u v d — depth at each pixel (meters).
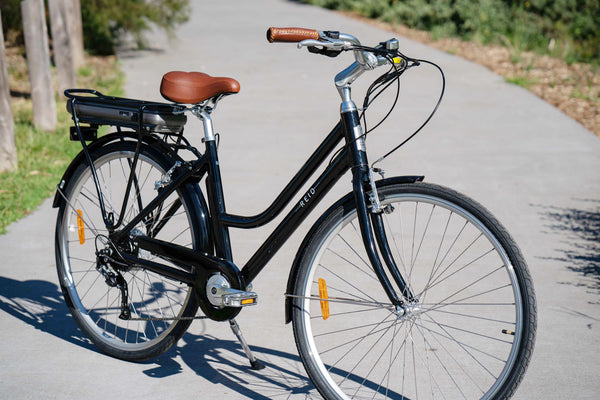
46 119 7.37
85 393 2.99
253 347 3.41
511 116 8.49
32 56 7.23
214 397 2.97
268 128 7.82
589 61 12.12
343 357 3.30
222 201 3.05
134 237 3.22
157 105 3.12
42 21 7.22
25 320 3.65
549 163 6.64
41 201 5.44
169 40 13.04
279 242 2.89
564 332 3.53
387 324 3.61
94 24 12.11
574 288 4.04
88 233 4.74
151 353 3.18
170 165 3.14
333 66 11.49
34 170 6.13
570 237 4.84
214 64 11.57
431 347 3.39
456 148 7.10
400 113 8.55
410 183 2.66
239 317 3.71
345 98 2.74
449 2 16.06
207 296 2.97
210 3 20.59
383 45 2.63
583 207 5.46
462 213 2.61
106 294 3.93
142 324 3.60
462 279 4.14
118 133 3.31
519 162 6.66
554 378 3.10
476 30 15.03
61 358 3.28
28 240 4.72
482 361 3.26
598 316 3.70
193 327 3.62
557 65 11.94
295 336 2.82
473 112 8.66
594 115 8.65
